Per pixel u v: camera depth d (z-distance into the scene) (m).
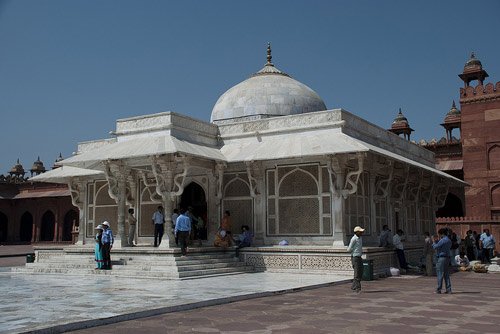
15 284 8.48
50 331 4.58
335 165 10.60
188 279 9.13
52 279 9.39
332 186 10.66
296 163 11.42
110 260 10.23
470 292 7.59
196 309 5.96
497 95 19.78
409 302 6.47
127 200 13.12
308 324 4.96
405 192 14.31
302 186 11.35
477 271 11.75
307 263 10.44
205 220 12.62
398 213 13.73
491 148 19.81
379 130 13.32
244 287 7.82
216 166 11.84
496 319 5.20
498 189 19.48
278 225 11.50
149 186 12.92
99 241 10.17
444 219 19.16
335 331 4.61
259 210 11.67
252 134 12.09
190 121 11.88
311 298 6.91
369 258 10.21
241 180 12.01
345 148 10.20
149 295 6.85
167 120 11.36
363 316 5.40
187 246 10.61
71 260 11.09
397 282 9.22
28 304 6.06
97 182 14.00
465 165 20.20
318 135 11.27
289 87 14.88
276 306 6.16
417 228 14.86
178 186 10.70
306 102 14.74
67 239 27.27
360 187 11.87
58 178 14.13
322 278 9.44
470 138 20.22
